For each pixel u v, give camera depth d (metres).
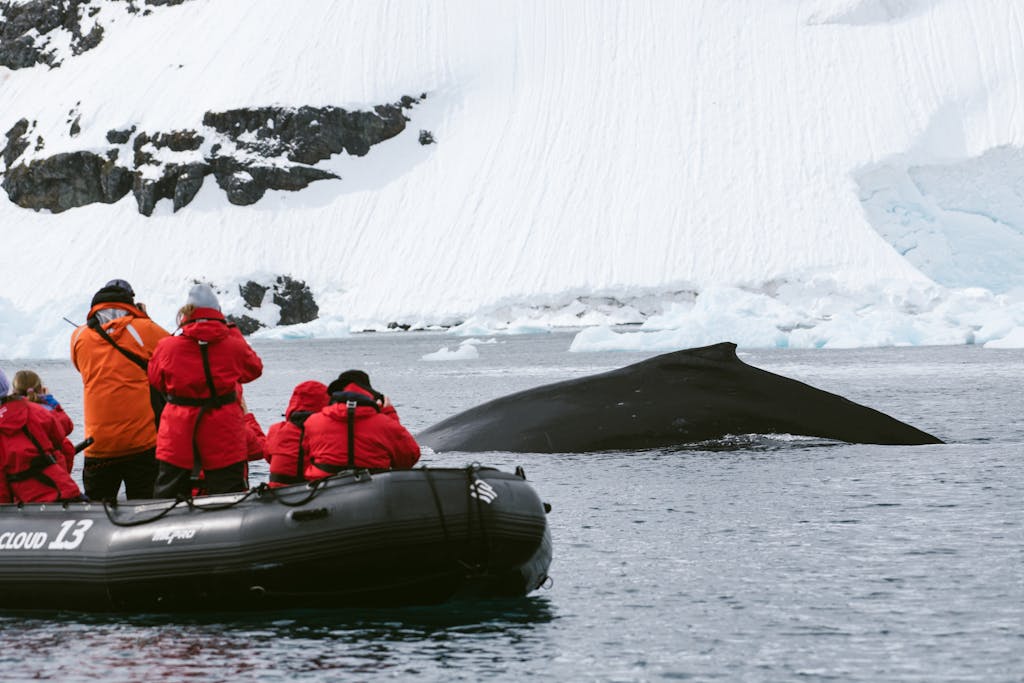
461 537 27.61
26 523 29.02
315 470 29.09
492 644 25.38
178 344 28.56
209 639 25.88
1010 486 44.97
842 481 46.84
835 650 24.72
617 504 42.41
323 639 25.78
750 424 59.62
